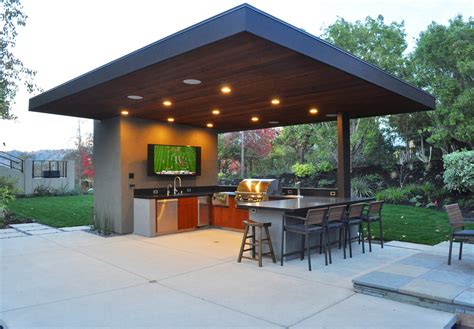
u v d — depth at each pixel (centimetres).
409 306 335
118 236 707
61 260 516
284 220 504
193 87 486
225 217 786
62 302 349
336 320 303
